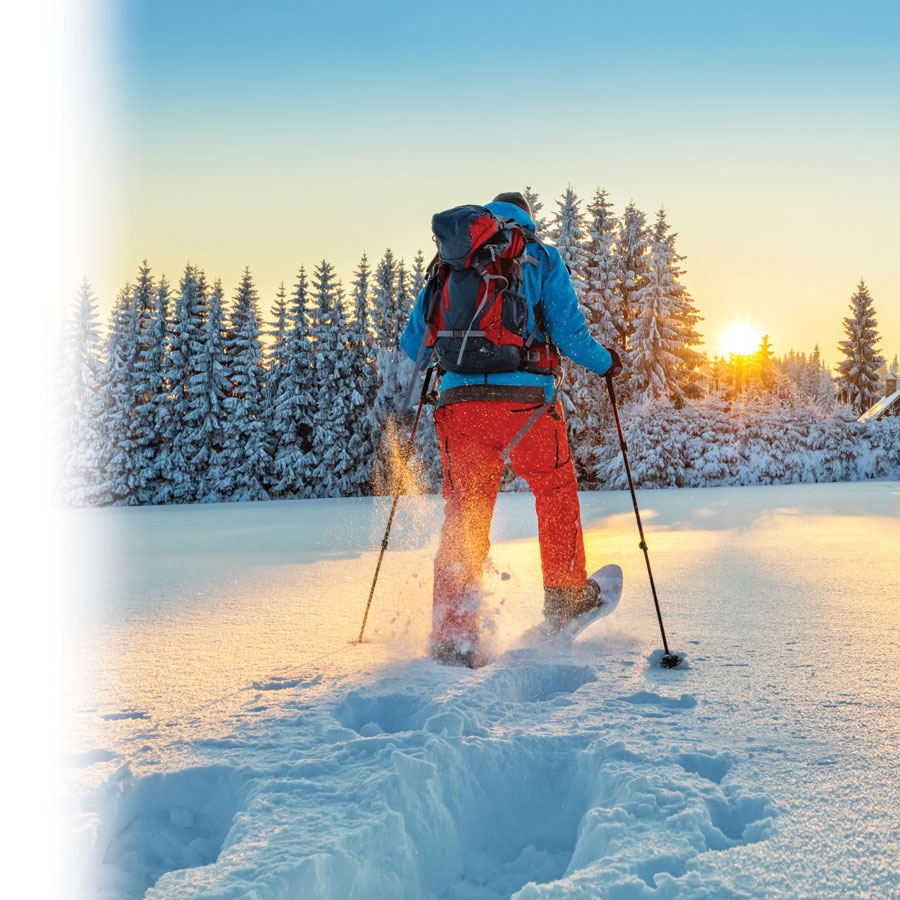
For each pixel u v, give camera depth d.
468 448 2.76
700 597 3.78
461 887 1.43
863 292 47.28
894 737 1.76
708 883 1.14
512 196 3.04
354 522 11.24
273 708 2.10
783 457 19.16
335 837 1.30
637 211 29.19
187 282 28.08
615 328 27.55
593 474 23.06
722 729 1.84
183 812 1.59
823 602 3.55
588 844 1.35
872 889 1.11
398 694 2.20
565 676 2.48
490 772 1.69
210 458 27.38
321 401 27.67
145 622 3.52
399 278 38.91
